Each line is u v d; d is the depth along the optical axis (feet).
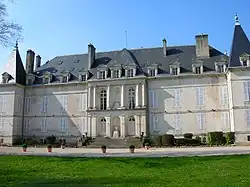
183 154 72.18
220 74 130.72
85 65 156.87
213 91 131.23
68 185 33.81
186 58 142.61
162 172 45.44
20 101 150.61
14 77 149.38
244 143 116.37
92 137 136.56
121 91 138.82
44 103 150.71
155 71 139.23
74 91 148.05
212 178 37.99
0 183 36.29
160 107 135.54
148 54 151.23
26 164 56.90
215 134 120.78
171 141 119.44
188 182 35.14
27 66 159.53
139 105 135.13
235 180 35.70
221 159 58.65
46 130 147.74
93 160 60.95
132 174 43.62
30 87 153.28
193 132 130.21
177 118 132.98
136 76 138.10
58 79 152.87
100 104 142.00
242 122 118.21
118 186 32.71
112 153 82.48
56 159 63.21
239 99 120.16
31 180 38.99
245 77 121.19
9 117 144.56
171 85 136.15
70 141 143.95
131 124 136.36
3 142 142.72
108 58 154.81
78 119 145.07
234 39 129.70
